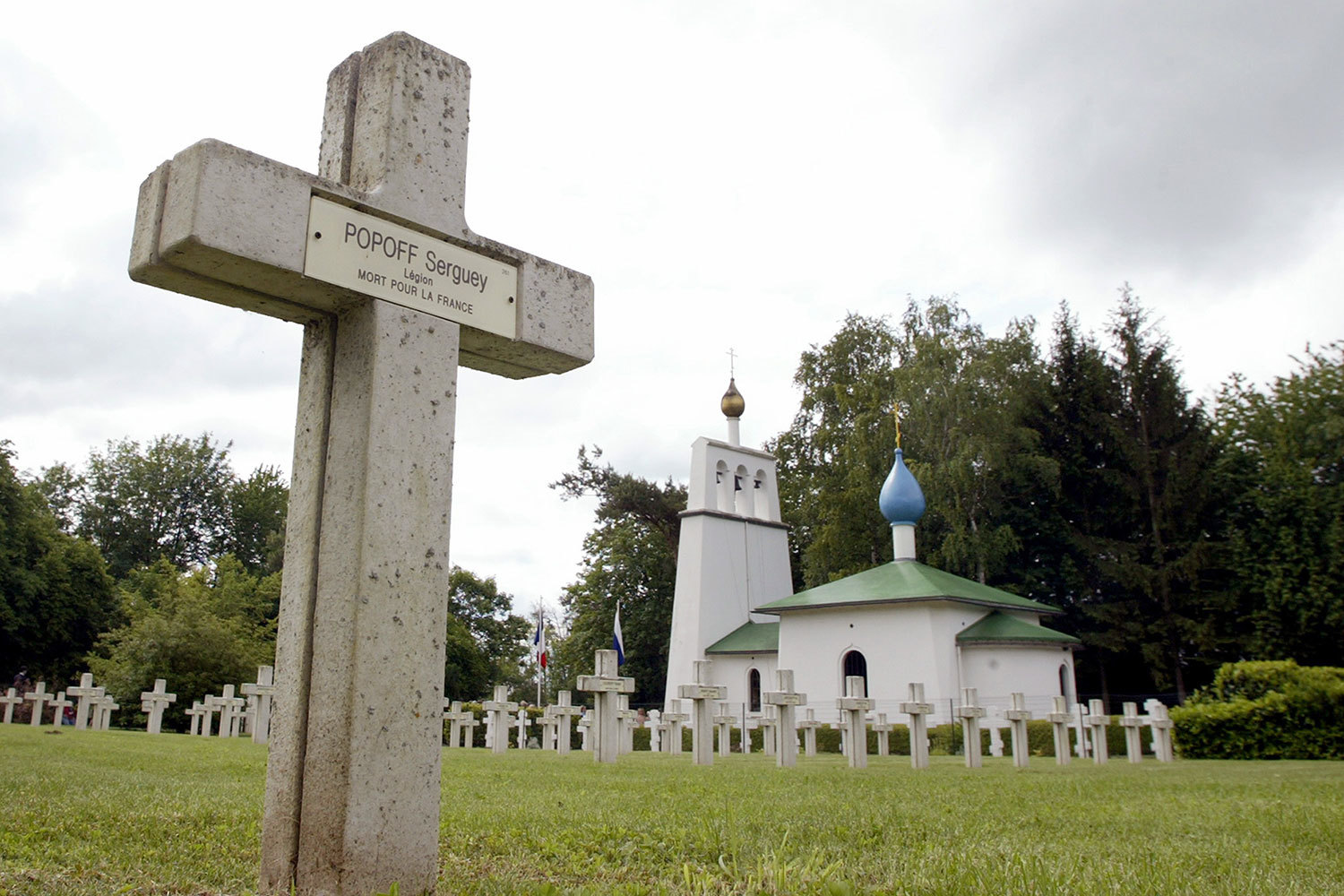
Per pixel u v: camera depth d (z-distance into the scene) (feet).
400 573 16.25
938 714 118.52
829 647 129.59
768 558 158.40
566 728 75.15
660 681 199.11
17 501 162.30
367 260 16.75
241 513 241.14
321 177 17.19
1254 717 86.38
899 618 124.26
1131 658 156.15
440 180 18.06
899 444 141.49
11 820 21.16
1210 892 15.76
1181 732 89.25
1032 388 164.66
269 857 15.84
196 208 14.76
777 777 45.03
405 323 17.08
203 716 103.71
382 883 15.25
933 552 158.61
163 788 29.45
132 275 15.80
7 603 157.48
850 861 18.44
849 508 161.07
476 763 54.75
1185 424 159.84
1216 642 142.31
